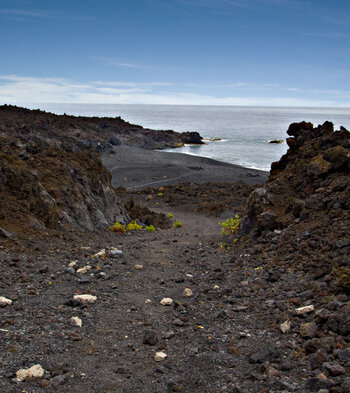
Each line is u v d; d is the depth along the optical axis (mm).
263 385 4770
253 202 14789
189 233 23766
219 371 5227
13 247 11070
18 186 13859
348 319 5895
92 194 21203
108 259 11930
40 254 11203
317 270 8742
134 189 59219
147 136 133875
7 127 89312
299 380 4816
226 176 68812
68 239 14016
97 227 19438
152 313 7594
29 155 18641
